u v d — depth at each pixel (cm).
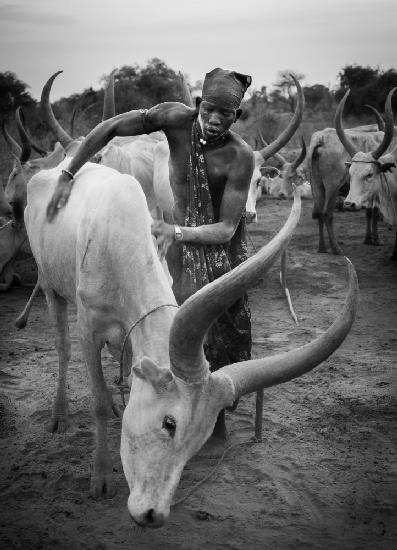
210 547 352
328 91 4003
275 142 816
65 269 431
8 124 2161
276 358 296
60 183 439
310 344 295
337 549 353
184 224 415
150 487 283
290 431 480
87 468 427
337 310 780
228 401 289
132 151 832
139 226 368
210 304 266
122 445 303
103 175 446
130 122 410
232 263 434
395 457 447
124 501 392
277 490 407
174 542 356
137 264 359
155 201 853
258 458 442
